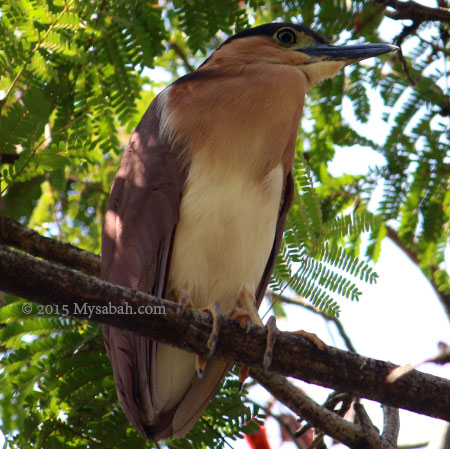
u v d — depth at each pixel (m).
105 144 7.93
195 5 7.85
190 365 7.29
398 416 7.85
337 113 8.30
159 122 7.71
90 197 9.74
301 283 7.28
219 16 7.89
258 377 7.71
